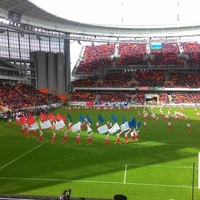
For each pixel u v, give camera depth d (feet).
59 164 83.92
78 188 64.23
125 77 342.03
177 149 102.22
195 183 66.54
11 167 81.25
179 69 344.28
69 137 127.34
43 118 135.74
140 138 123.24
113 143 113.09
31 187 65.21
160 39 378.73
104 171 76.54
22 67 292.81
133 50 386.32
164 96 312.71
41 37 312.71
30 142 117.08
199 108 270.05
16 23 259.39
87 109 263.70
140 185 65.67
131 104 297.74
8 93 241.35
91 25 332.60
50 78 313.12
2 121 180.34
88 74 352.69
